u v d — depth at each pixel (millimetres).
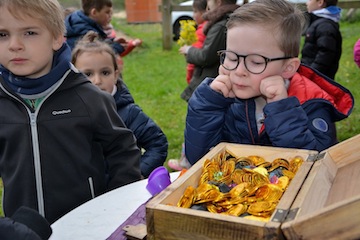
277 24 1452
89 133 1679
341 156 1238
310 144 1481
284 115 1481
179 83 6441
